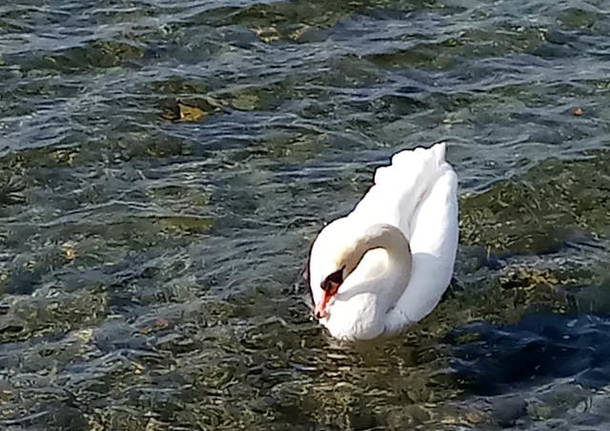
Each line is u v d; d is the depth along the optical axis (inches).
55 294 503.2
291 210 556.4
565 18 708.7
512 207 561.9
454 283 514.6
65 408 452.1
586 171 584.7
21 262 519.5
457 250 533.3
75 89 636.7
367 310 478.0
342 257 469.4
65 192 563.2
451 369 474.3
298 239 537.6
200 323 491.8
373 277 481.4
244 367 472.7
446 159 594.6
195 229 542.0
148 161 587.5
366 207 504.1
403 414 454.3
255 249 531.2
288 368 473.1
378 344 484.7
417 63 669.9
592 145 603.2
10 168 576.4
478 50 680.4
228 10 706.2
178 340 482.9
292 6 711.7
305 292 507.8
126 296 504.1
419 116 629.3
